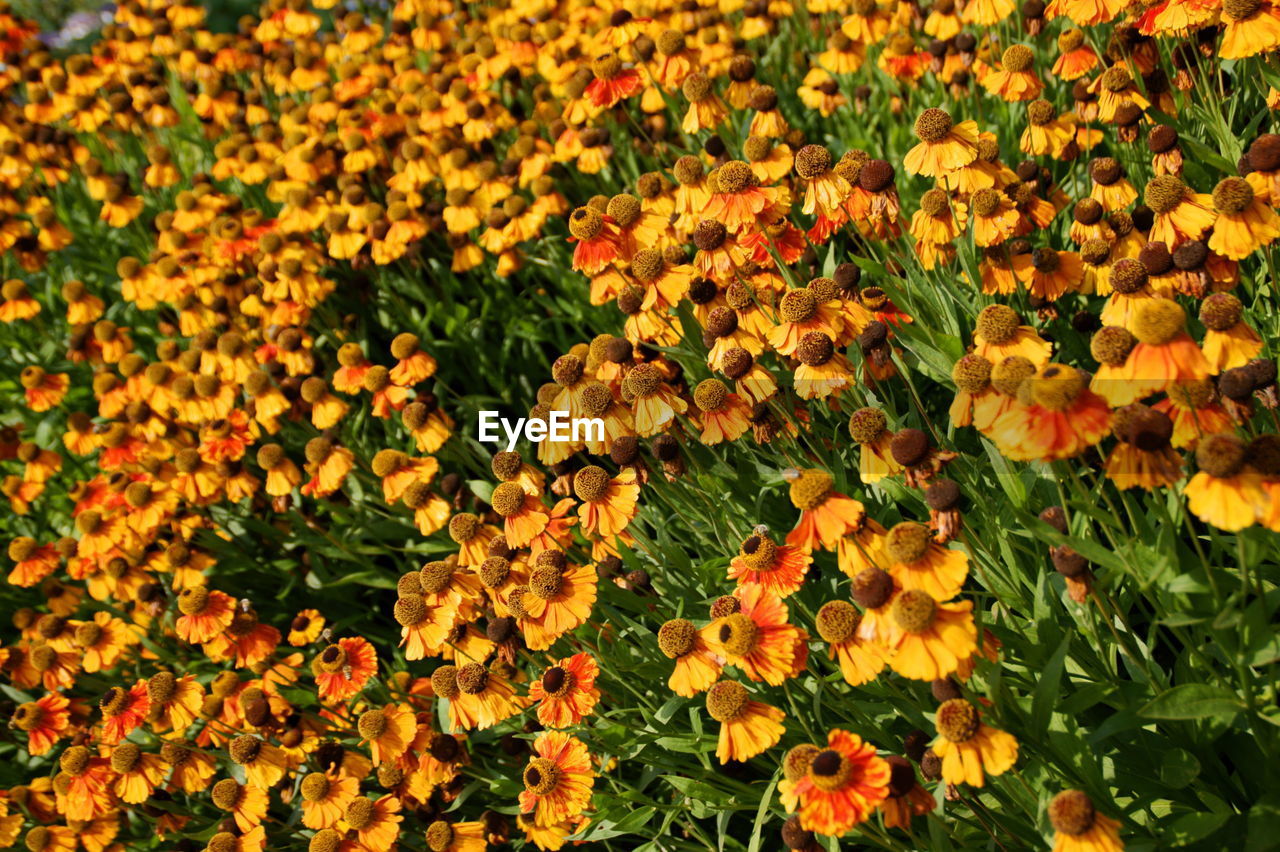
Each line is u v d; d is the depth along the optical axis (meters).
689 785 1.01
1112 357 0.88
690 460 1.15
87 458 1.69
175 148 2.10
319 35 2.46
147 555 1.37
